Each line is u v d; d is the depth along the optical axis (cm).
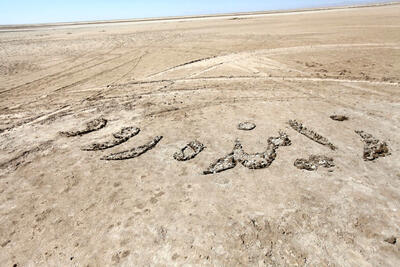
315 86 1158
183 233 447
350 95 1041
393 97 998
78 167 646
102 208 512
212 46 2139
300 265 385
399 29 2248
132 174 610
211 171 604
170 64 1658
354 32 2298
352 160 628
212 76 1373
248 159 641
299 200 511
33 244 441
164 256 407
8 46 2823
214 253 409
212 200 520
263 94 1090
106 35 3453
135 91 1210
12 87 1348
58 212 507
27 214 506
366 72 1302
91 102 1096
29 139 799
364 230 440
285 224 457
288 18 4134
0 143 780
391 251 402
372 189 532
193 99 1070
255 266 386
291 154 659
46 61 1931
